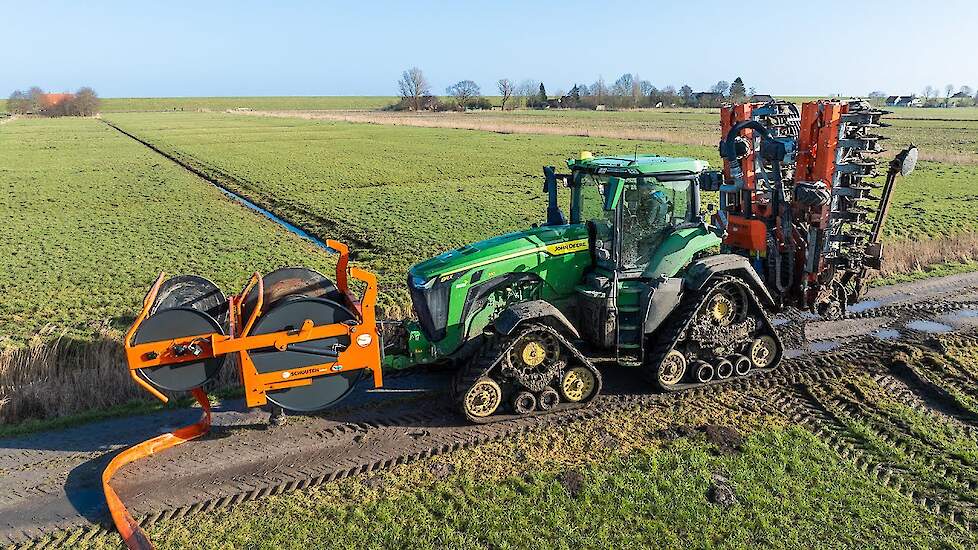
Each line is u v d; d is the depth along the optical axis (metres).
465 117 97.31
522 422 8.04
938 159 37.41
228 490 6.70
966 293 12.83
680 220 8.73
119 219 22.83
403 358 8.15
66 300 13.38
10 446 7.54
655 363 8.55
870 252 9.44
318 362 7.50
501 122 80.62
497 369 7.99
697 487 6.59
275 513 6.32
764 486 6.61
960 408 8.29
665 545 5.79
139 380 7.13
